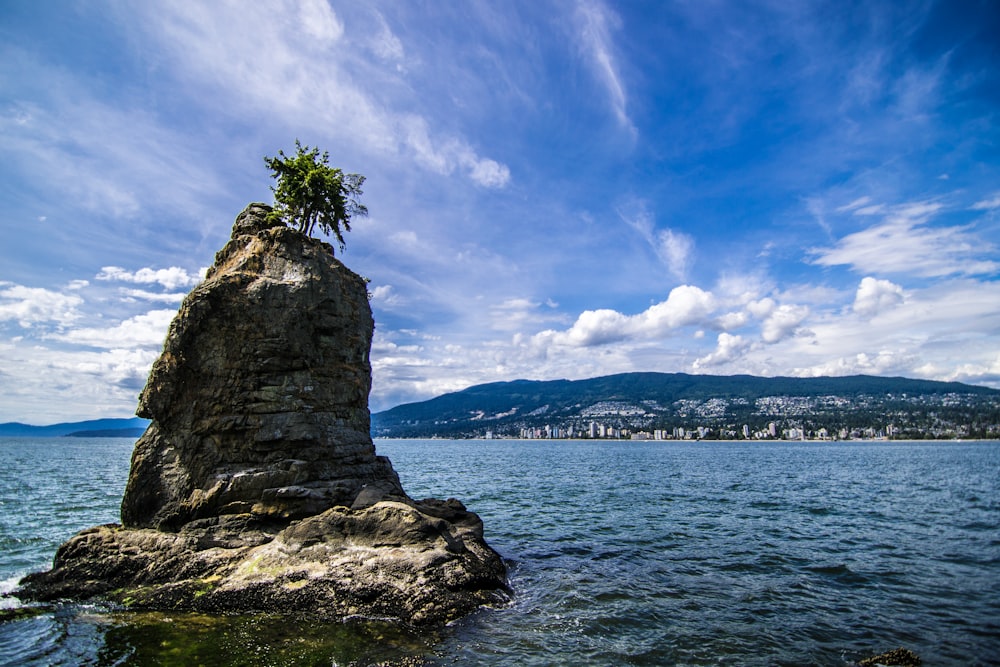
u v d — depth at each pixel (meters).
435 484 61.19
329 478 22.66
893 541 28.03
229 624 15.08
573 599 18.30
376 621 15.44
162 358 21.81
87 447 199.38
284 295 22.86
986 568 22.48
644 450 194.88
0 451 145.88
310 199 27.70
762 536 29.48
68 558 18.48
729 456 140.75
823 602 18.08
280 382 22.31
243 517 20.11
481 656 13.40
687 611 17.11
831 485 59.28
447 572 17.36
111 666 12.42
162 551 18.50
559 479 68.38
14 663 12.59
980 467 90.31
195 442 21.36
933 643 14.49
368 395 27.70
